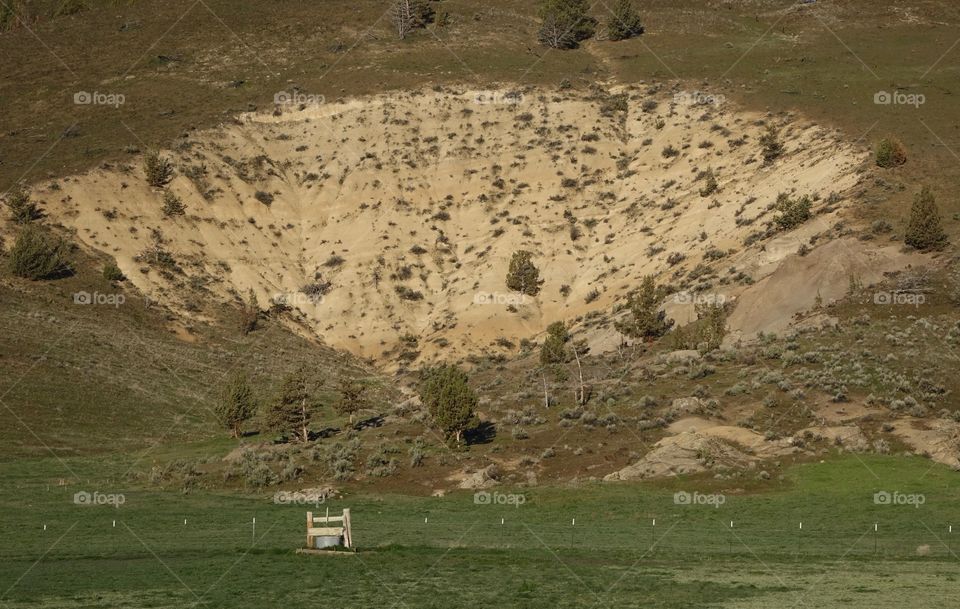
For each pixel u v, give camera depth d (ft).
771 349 255.50
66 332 313.73
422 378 324.39
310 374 327.47
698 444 202.59
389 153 446.60
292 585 121.39
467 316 364.79
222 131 456.86
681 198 400.06
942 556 141.28
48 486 203.10
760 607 108.47
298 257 407.64
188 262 384.68
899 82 457.27
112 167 413.39
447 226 415.23
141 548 148.66
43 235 362.33
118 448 244.22
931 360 236.02
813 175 365.61
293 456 220.84
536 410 242.78
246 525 168.45
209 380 309.83
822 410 219.20
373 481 203.92
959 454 194.29
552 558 139.54
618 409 233.55
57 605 111.86
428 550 145.38
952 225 302.04
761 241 327.67
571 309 359.25
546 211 414.82
